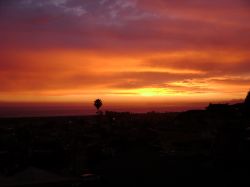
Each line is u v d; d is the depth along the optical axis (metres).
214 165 20.48
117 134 39.69
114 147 30.75
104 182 16.64
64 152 22.50
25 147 25.38
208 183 16.66
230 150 20.97
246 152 20.53
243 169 18.89
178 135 37.12
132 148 30.34
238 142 21.23
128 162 22.38
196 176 17.97
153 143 33.41
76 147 22.38
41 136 34.97
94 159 23.94
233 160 20.27
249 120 26.17
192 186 16.30
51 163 21.48
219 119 35.12
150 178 17.55
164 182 16.83
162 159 23.03
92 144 29.05
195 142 31.14
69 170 19.50
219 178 17.59
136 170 19.78
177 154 25.28
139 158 23.73
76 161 20.16
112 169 20.08
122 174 18.80
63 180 12.27
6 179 11.98
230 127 22.62
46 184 11.76
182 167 20.25
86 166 21.22
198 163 21.17
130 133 40.84
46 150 23.73
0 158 21.45
